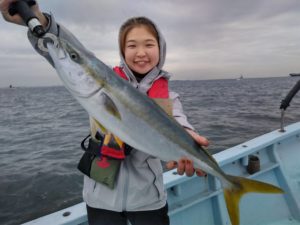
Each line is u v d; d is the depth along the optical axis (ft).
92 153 2.45
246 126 17.07
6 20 2.21
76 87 2.21
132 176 2.44
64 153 12.46
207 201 3.79
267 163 4.45
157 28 2.71
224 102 32.86
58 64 2.17
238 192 2.40
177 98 2.76
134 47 2.62
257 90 59.93
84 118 23.53
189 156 2.30
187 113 23.29
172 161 2.28
